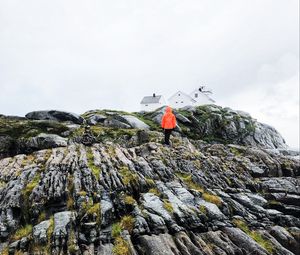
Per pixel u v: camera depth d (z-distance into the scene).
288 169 29.67
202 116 48.91
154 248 15.23
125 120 42.53
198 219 18.12
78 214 17.23
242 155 32.91
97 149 28.03
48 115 40.47
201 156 28.55
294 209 21.70
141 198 19.50
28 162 24.70
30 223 17.39
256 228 19.17
